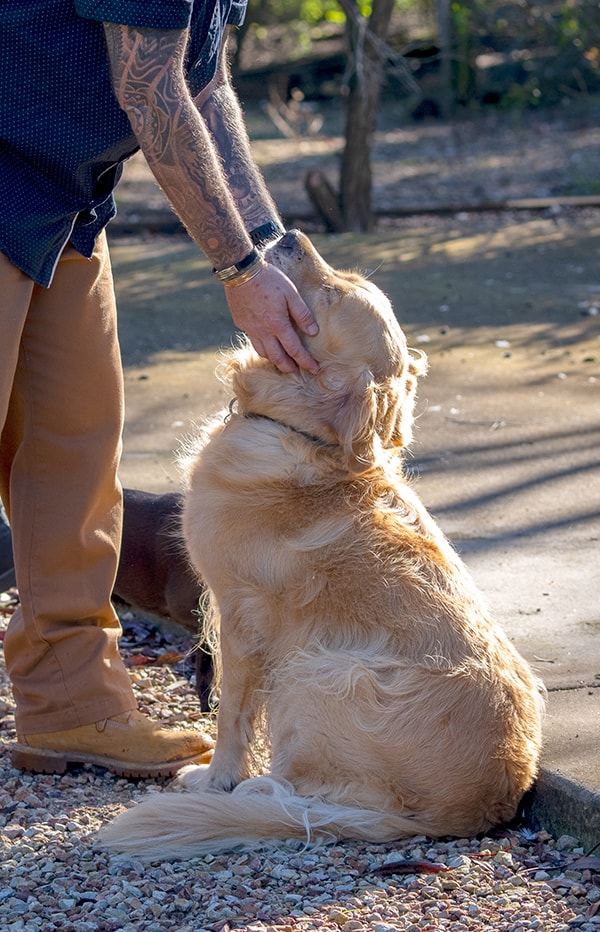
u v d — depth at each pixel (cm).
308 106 2317
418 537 300
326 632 290
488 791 278
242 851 275
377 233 1239
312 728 285
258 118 2306
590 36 1869
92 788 313
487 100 2206
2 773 320
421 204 1409
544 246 1131
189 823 273
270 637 300
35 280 265
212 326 872
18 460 296
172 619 392
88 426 296
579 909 241
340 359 291
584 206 1354
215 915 239
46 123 251
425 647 283
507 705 282
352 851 272
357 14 1160
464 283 988
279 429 296
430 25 2409
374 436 294
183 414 652
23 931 230
